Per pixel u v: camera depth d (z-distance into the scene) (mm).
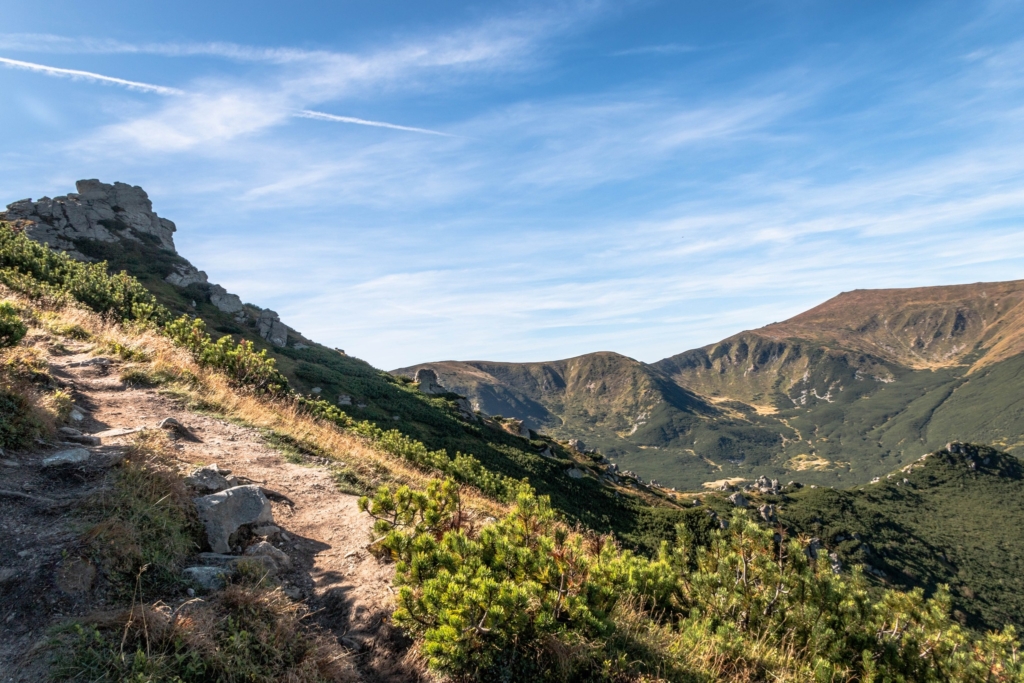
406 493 6973
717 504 114188
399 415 61312
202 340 18484
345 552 6426
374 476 10953
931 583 108250
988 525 143250
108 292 29281
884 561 108625
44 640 3664
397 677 4520
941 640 6805
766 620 7109
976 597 106812
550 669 4711
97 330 16750
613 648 5242
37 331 14055
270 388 17062
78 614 4039
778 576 7328
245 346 17531
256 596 4777
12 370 8844
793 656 6645
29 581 4102
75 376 11594
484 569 5348
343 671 4379
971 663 6605
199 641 3986
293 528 7047
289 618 4707
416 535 6332
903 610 7133
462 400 82875
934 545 125688
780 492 144125
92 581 4332
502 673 4594
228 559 5430
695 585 7711
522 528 6977
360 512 7797
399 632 4969
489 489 18516
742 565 7617
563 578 5715
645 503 82250
